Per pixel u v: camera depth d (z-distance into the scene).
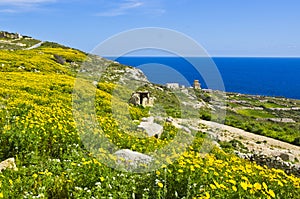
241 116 56.66
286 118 64.12
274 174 9.69
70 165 8.45
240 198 6.46
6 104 17.41
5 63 44.28
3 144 10.01
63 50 78.19
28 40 111.44
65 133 11.78
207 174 7.72
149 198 6.93
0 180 7.11
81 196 6.63
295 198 7.99
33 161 9.03
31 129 11.27
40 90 25.09
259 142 29.12
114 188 7.14
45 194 6.81
